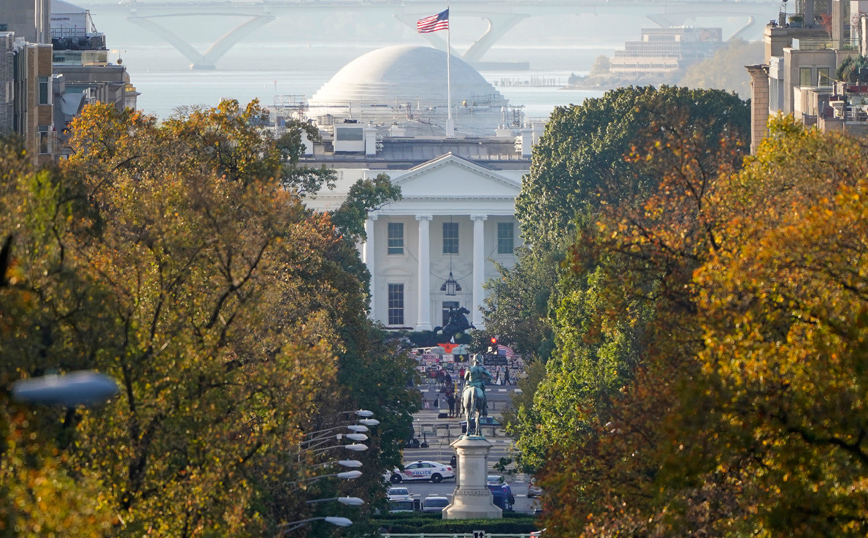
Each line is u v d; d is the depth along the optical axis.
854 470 131.25
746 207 173.50
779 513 131.38
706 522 153.25
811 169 178.12
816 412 132.00
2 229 157.12
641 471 172.62
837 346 133.75
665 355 172.50
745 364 136.25
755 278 142.50
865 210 140.88
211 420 174.38
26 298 143.12
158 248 191.00
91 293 163.38
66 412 159.38
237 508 172.88
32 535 130.62
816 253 141.00
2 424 129.75
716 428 134.50
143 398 168.88
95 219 191.25
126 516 159.38
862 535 129.75
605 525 170.50
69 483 135.00
